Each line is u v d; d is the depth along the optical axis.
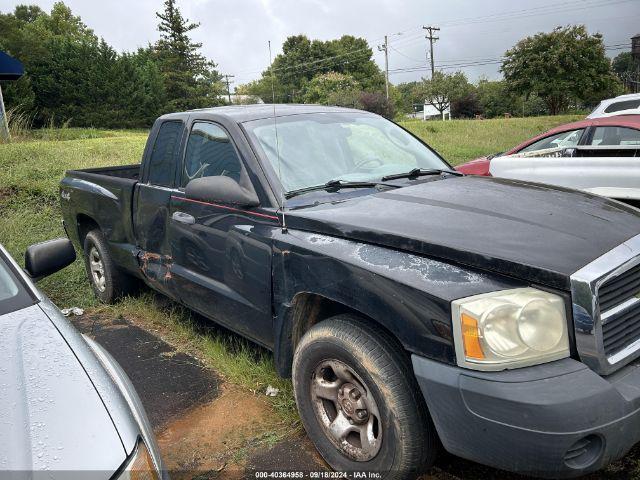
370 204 2.96
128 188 4.42
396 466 2.36
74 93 48.06
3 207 8.01
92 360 1.98
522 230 2.47
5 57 14.66
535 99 65.25
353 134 3.80
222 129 3.58
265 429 3.13
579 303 2.10
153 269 4.21
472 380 2.09
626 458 2.73
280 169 3.27
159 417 3.30
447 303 2.16
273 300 3.02
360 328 2.50
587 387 2.02
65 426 1.61
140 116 51.97
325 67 82.00
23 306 2.26
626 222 2.63
